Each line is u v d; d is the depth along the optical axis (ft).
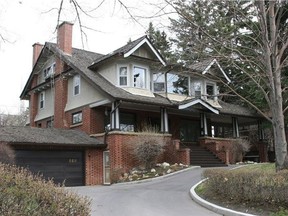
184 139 90.22
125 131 71.92
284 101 63.87
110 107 78.13
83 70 79.05
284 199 30.86
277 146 38.19
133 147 69.82
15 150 60.95
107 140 71.46
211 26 39.88
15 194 13.89
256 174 33.19
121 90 75.31
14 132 65.82
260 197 32.27
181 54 45.37
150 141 69.05
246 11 40.27
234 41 50.49
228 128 102.53
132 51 75.36
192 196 40.63
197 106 81.41
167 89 83.20
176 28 38.73
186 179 57.36
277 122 38.47
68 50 85.35
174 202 38.81
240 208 32.53
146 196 43.75
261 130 98.43
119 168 68.03
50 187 16.21
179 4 35.73
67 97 84.84
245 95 82.74
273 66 39.96
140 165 70.33
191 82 88.28
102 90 70.74
